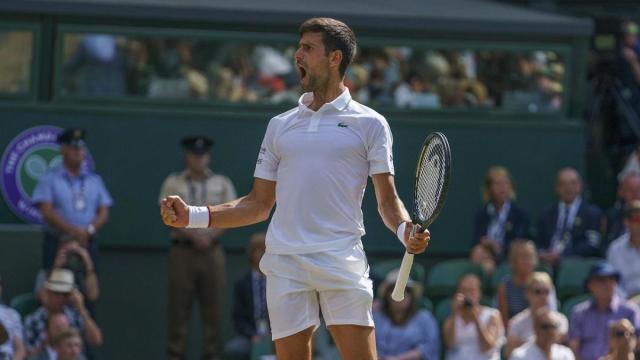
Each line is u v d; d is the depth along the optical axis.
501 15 43.47
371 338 17.77
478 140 42.81
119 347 41.00
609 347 35.16
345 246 17.58
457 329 35.78
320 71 17.61
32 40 40.88
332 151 17.52
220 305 39.06
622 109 48.81
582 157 43.31
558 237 40.72
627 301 36.94
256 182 18.22
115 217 41.06
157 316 41.22
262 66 41.84
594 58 49.78
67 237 37.97
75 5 40.66
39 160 40.69
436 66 42.59
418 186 17.12
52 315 34.84
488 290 39.25
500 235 40.47
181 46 41.44
